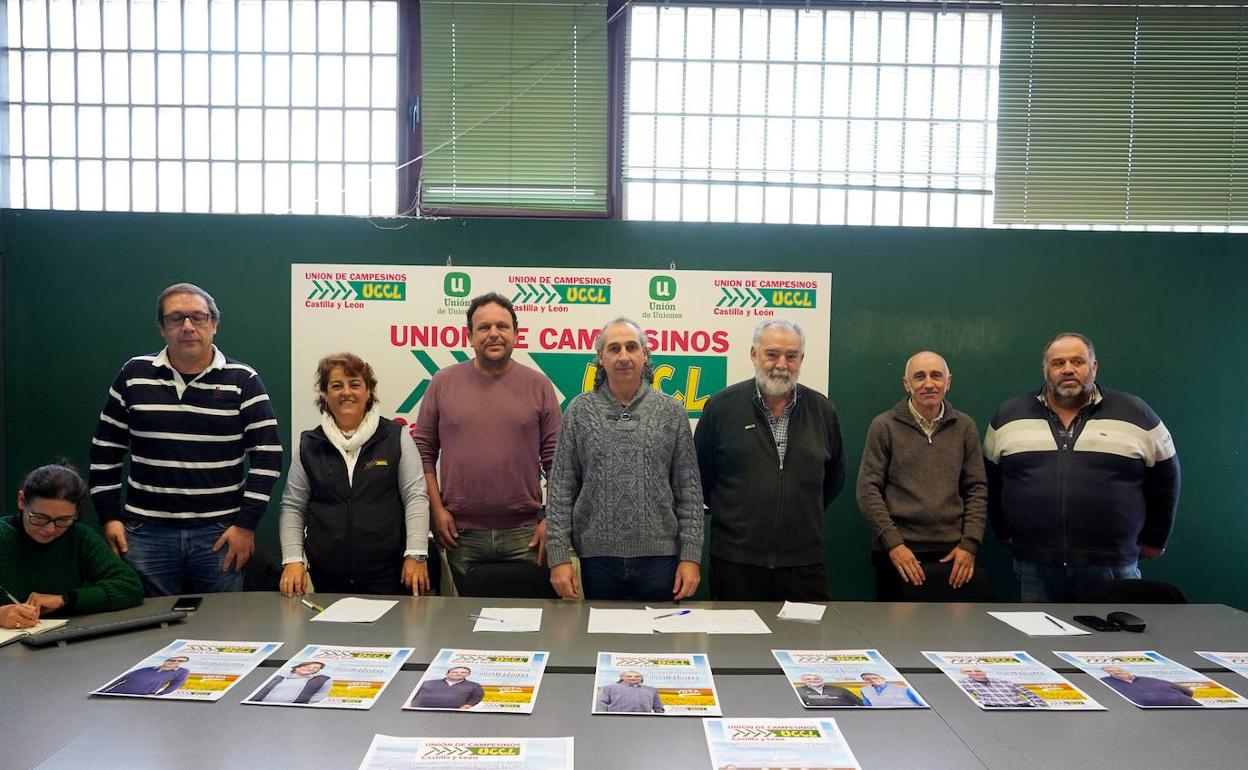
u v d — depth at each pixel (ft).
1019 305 11.35
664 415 7.75
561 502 7.71
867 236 11.32
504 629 6.61
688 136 11.90
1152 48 11.78
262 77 11.85
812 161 11.93
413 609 7.20
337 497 7.96
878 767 4.34
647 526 7.56
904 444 9.57
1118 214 11.85
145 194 11.84
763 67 11.87
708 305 11.24
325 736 4.61
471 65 11.74
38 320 11.07
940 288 11.34
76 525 7.20
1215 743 4.71
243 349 11.16
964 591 8.77
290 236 11.15
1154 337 11.39
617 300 11.21
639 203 11.88
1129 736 4.78
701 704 5.14
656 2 11.80
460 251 11.19
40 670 5.56
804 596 8.33
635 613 7.13
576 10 11.73
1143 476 9.41
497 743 4.55
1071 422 9.43
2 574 6.72
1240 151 11.80
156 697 5.13
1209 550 11.39
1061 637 6.66
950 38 11.87
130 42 11.78
